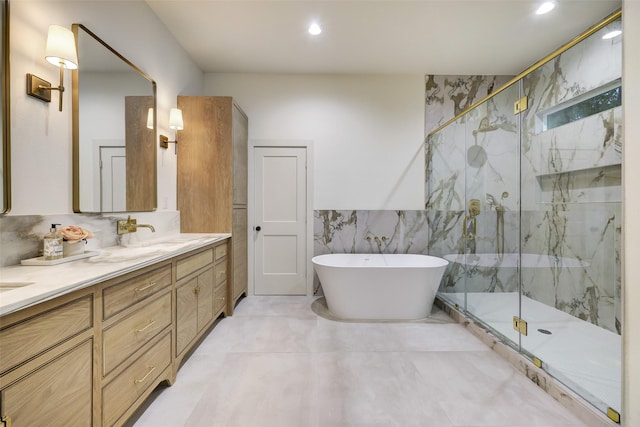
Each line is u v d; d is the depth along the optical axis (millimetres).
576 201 2447
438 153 3436
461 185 3092
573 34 2670
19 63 1267
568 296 2496
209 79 3455
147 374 1412
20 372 777
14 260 1226
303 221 3545
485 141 2869
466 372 1860
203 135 2816
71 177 1548
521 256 2695
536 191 2697
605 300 2227
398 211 3559
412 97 3533
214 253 2428
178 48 2811
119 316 1200
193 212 2824
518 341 2113
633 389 1233
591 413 1382
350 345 2232
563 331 2193
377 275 2699
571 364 1762
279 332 2467
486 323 2465
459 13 2377
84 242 1456
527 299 2670
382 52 3000
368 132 3535
